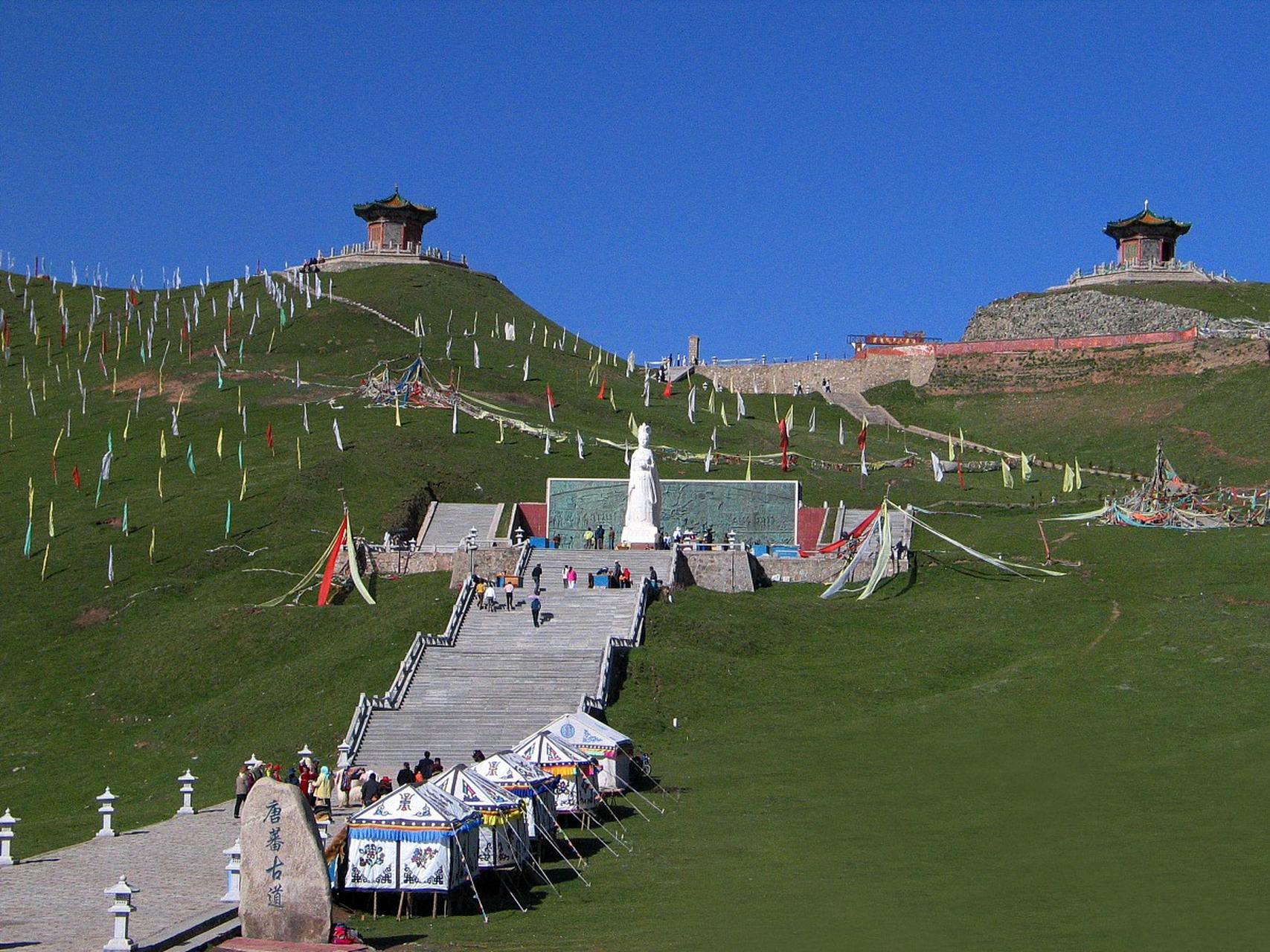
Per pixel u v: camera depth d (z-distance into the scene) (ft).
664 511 376.89
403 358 615.16
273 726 272.92
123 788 256.52
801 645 303.27
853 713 264.72
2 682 317.22
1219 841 175.73
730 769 231.50
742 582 338.13
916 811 198.90
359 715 253.85
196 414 542.57
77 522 418.72
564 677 271.49
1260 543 361.92
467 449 474.08
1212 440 533.14
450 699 264.11
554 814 187.52
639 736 251.60
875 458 523.29
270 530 395.75
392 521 399.65
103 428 538.88
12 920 147.02
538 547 354.74
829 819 197.26
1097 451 549.13
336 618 322.55
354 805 216.74
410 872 152.46
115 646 332.19
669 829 195.31
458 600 309.22
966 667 288.51
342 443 474.08
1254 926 141.28
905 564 352.49
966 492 461.78
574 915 153.99
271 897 137.90
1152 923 143.13
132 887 164.04
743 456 499.10
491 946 141.08
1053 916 147.02
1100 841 177.68
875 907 152.56
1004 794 205.87
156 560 379.55
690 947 139.33
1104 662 283.59
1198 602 315.99
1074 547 372.79
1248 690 260.83
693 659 282.36
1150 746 230.27
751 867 172.86
